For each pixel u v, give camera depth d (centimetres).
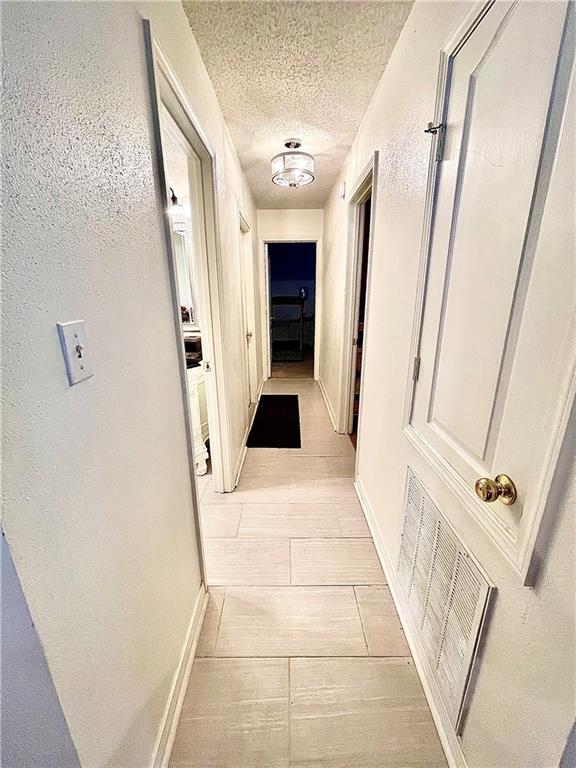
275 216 429
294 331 752
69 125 53
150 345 88
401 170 137
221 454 213
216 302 188
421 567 116
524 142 65
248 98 176
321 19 125
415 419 124
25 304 44
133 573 77
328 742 98
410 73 125
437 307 105
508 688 71
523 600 66
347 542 176
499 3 72
